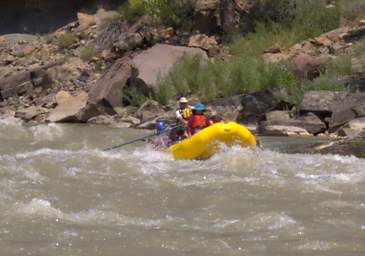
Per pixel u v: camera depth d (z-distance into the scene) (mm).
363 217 19922
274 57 60344
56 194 23719
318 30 65312
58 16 96438
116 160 31578
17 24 98000
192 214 20812
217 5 71500
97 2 93188
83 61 73250
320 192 23406
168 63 61125
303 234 18203
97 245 17547
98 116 56344
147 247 17375
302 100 47531
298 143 38500
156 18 72562
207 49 66812
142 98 57312
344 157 31062
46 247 17375
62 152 34375
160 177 26969
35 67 75125
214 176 26938
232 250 16984
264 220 19594
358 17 65875
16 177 26516
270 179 25922
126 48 70875
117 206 21969
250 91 53594
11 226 19234
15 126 48031
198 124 34656
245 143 32625
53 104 61125
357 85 50156
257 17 70625
